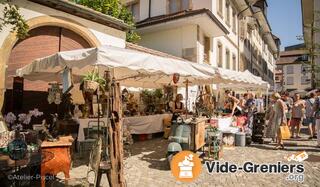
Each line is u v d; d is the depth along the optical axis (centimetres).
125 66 582
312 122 1112
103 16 1059
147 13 1872
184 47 1582
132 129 1008
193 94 1592
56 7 935
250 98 1093
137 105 1239
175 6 1750
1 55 793
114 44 1155
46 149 475
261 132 1016
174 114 1029
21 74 799
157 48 1706
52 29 962
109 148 471
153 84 1304
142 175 591
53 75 878
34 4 881
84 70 792
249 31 2788
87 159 716
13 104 852
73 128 761
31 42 900
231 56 2162
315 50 1608
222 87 1500
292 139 1109
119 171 459
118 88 473
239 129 1002
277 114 912
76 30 1016
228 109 1163
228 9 2059
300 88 5775
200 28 1605
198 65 802
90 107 889
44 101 958
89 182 535
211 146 736
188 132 678
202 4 1656
